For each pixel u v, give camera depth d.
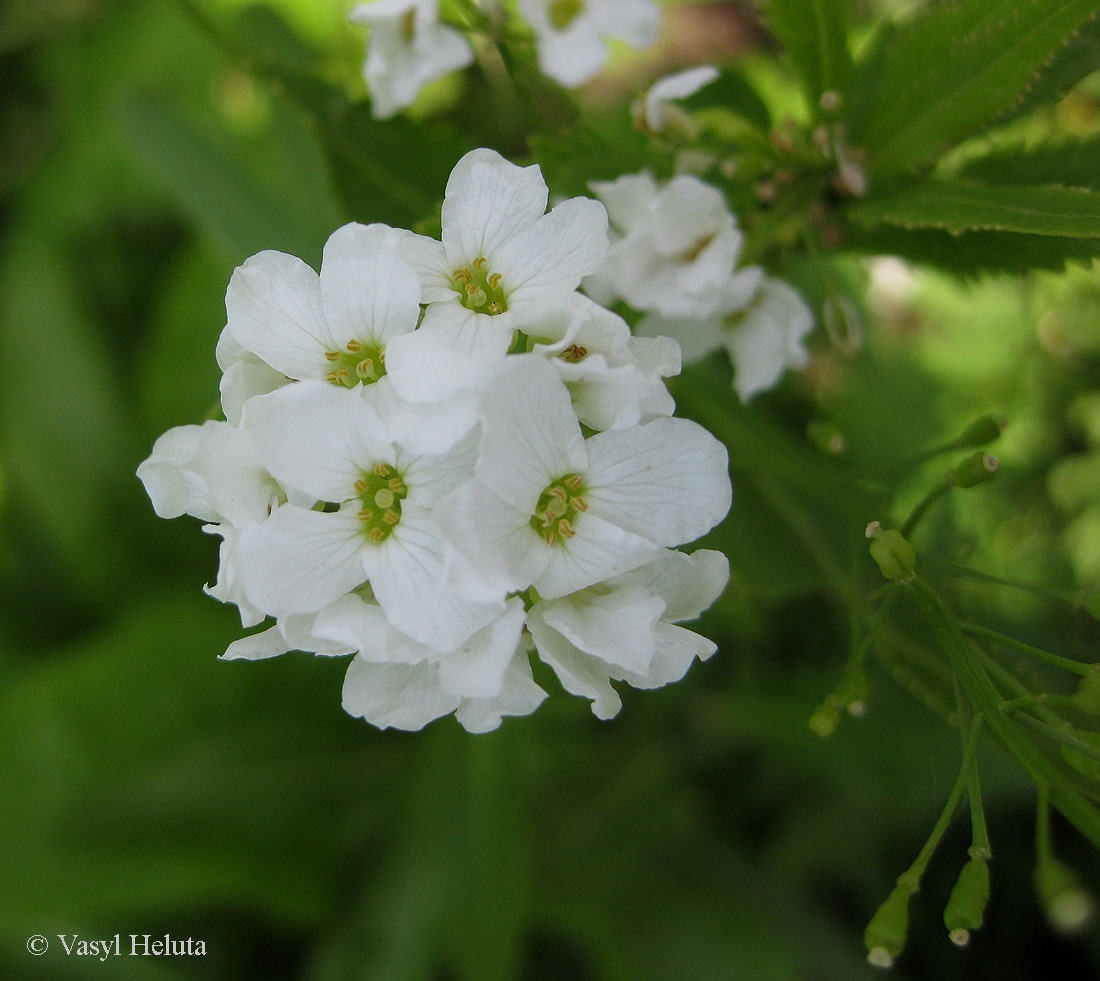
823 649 0.22
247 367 0.16
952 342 0.23
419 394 0.15
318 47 0.25
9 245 0.29
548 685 0.16
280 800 0.22
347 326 0.15
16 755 0.22
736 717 0.21
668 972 0.21
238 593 0.15
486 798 0.20
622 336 0.15
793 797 0.23
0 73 0.30
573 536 0.15
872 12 0.23
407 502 0.15
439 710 0.15
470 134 0.23
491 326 0.15
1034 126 0.19
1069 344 0.22
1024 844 0.22
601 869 0.22
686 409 0.18
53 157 0.29
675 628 0.16
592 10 0.17
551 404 0.15
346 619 0.15
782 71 0.24
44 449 0.25
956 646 0.16
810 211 0.17
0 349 0.26
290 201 0.19
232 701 0.23
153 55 0.27
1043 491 0.22
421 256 0.16
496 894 0.20
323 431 0.15
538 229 0.16
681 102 0.18
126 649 0.23
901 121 0.17
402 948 0.20
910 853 0.22
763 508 0.18
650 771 0.23
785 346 0.18
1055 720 0.16
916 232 0.17
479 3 0.17
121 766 0.22
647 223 0.17
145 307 0.28
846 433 0.22
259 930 0.24
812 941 0.22
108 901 0.20
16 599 0.27
